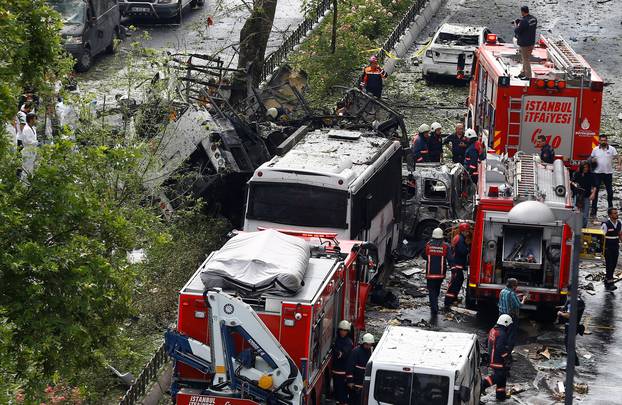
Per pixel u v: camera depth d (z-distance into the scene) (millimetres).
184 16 99438
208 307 35906
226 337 35812
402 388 36094
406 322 49875
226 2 101250
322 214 48312
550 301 48844
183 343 36469
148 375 40812
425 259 54844
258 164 56250
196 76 62969
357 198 48938
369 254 50344
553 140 60844
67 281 30938
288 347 36438
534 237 49062
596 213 64250
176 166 52938
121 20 96188
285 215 48625
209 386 36406
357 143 54812
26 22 31906
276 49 90188
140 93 67875
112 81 64750
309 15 94500
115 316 33594
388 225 55250
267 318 36469
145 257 47344
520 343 48156
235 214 56312
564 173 50000
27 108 52906
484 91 66562
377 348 38000
